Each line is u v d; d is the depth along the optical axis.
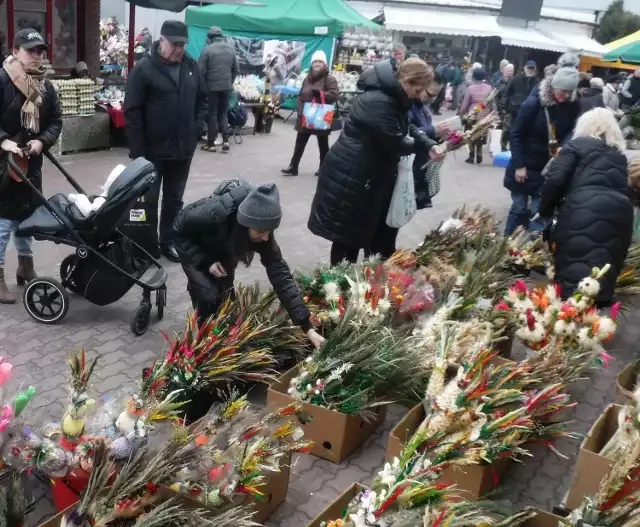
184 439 2.72
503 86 12.01
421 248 5.43
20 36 4.63
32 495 2.97
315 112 9.45
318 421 3.45
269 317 4.12
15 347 4.36
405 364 3.64
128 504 2.53
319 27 15.09
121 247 4.73
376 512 2.52
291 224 7.47
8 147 4.56
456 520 2.54
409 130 5.38
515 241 6.20
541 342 4.05
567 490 3.46
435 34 22.34
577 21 25.66
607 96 14.40
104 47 14.90
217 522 2.50
